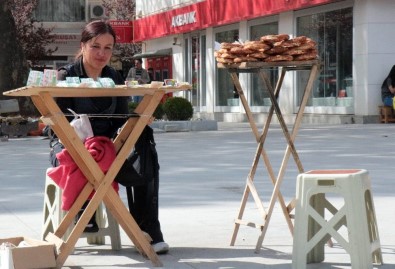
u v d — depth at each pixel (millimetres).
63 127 9422
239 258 10188
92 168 9617
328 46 39469
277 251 10562
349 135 29812
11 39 37688
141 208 10586
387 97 35938
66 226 9812
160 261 9914
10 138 33812
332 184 9141
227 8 47094
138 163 10156
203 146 27359
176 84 10031
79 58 10562
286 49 10852
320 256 9867
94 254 10664
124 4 76500
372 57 36438
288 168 19797
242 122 47375
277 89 11438
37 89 9086
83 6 84562
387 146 25016
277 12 41906
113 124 10625
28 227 12539
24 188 17094
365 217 9078
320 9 39844
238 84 11164
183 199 15148
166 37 60156
